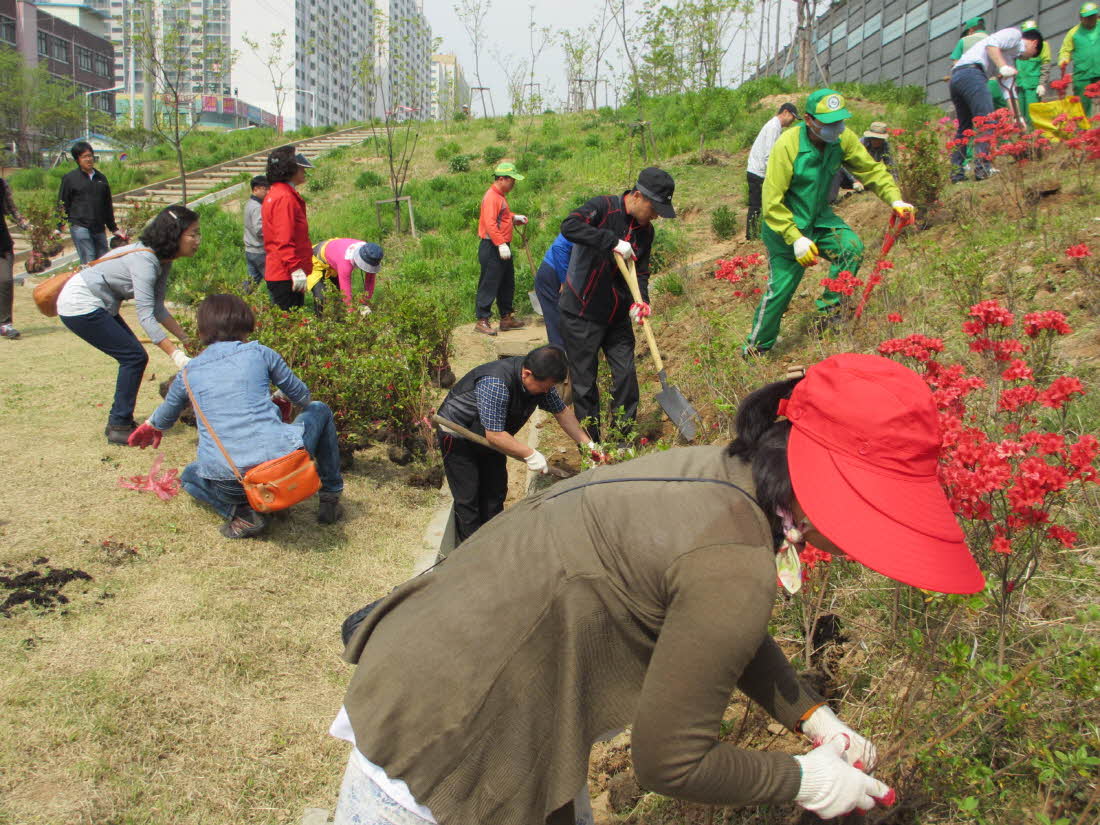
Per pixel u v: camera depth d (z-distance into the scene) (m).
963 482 2.04
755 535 1.45
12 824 2.45
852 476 1.40
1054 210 6.05
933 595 2.20
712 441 4.57
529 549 1.60
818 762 1.57
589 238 5.02
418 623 1.63
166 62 17.95
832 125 5.06
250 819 2.67
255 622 3.65
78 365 6.93
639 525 1.49
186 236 4.98
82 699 2.99
